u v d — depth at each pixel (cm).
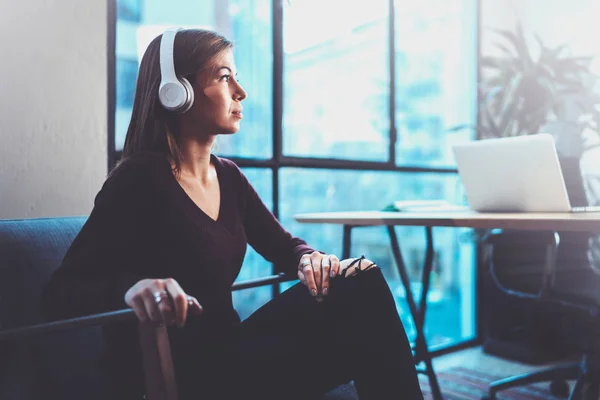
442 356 304
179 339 109
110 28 187
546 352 284
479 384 253
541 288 196
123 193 108
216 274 114
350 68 283
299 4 252
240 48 246
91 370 112
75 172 169
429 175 316
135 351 107
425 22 317
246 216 136
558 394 236
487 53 346
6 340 79
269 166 238
